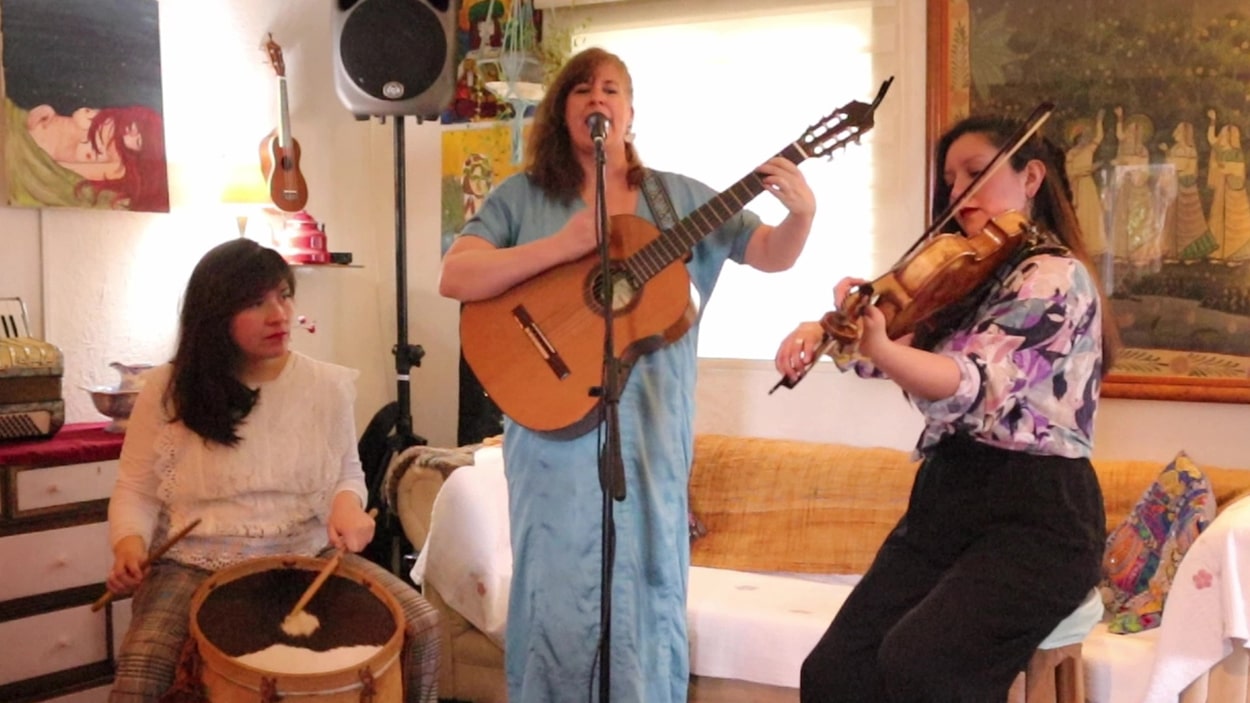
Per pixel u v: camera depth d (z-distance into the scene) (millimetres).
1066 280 1649
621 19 3477
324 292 3797
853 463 2980
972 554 1690
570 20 3557
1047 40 2947
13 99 2850
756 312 3342
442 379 3916
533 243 1942
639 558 1958
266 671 1672
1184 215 2844
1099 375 1715
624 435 1928
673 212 2045
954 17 3035
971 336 1677
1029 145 1809
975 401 1604
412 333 3953
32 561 2494
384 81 3338
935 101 3061
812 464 3016
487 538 2791
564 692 1954
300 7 3695
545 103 2086
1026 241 1704
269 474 2137
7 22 2840
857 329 1562
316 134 3766
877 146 3172
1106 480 2701
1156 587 2303
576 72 2041
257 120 3555
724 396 3379
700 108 3385
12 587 2465
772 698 2480
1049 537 1649
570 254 1919
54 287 2984
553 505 1956
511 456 2031
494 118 3736
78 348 3047
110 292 3127
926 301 1694
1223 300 2818
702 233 1935
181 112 3316
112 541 2027
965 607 1634
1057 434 1661
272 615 1875
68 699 2555
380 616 1919
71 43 2975
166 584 2027
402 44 3322
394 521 3447
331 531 2105
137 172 3137
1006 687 1653
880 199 3180
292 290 2174
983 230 1703
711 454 3135
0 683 2459
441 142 3836
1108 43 2893
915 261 1690
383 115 3418
